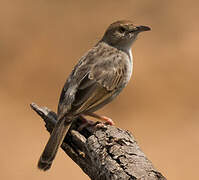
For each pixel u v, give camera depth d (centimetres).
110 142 776
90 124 894
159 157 1650
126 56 1030
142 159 744
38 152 1648
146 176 710
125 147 766
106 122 955
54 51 2209
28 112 1866
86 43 2275
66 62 2141
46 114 952
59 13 2466
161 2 2533
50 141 867
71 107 910
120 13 2484
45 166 856
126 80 1018
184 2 2558
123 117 1848
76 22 2411
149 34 2328
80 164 829
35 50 2211
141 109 1888
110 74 978
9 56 2177
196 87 1991
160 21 2438
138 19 2453
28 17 2423
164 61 2130
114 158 750
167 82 2009
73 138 852
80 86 938
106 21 2427
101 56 1005
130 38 1033
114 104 1903
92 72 966
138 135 1753
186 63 2117
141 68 2078
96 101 950
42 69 2103
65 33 2330
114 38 1031
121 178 722
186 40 2286
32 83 2027
